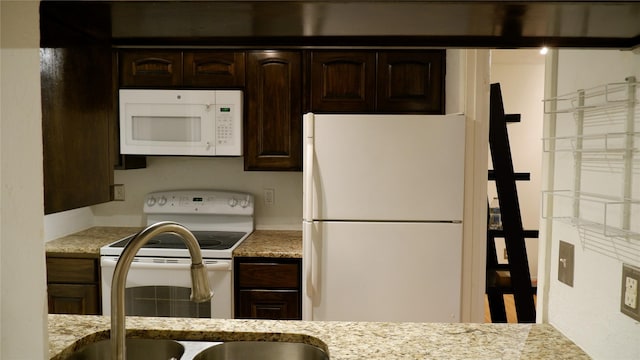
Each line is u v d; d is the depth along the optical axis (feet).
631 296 3.13
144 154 9.52
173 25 3.07
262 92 9.45
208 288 3.61
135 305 8.71
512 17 2.80
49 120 3.12
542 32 3.14
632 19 2.81
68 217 10.11
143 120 9.48
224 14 2.82
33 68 2.72
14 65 2.68
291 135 9.48
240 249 8.92
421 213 7.70
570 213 3.90
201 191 10.69
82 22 3.04
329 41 3.49
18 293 2.81
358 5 2.61
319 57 9.32
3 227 2.75
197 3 2.62
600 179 3.51
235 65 9.44
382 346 3.91
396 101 9.29
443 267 7.73
